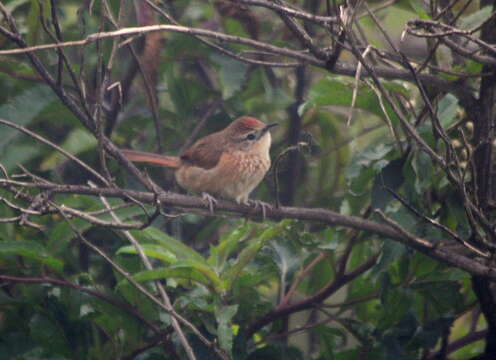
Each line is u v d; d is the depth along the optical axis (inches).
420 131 360.2
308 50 370.6
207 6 477.4
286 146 500.4
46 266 359.6
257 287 437.7
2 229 382.9
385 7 471.8
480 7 392.8
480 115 358.3
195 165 454.6
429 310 407.8
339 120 537.3
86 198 392.2
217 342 349.4
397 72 368.5
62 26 470.9
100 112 311.7
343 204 413.7
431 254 339.9
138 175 338.3
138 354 356.8
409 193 370.3
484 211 354.0
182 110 474.6
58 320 359.3
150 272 330.6
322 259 412.8
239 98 485.4
